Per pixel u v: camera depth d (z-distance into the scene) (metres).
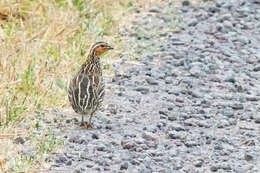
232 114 18.45
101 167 15.66
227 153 16.56
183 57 21.78
